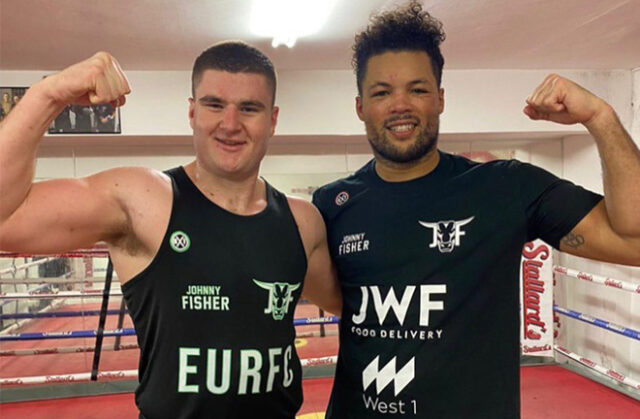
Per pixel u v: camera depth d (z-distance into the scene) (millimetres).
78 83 804
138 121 2883
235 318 962
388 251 1109
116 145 3240
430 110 1116
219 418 938
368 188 1211
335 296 1295
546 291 3180
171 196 995
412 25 1119
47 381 2695
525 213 1068
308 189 3480
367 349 1098
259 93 993
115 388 3059
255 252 1001
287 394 1019
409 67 1096
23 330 3559
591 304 3420
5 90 2783
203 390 931
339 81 3045
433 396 1020
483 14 2176
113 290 3406
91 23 2135
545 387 3090
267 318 990
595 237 986
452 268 1066
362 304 1125
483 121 3184
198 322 949
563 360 3561
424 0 2010
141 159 3277
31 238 848
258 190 1105
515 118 3199
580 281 3508
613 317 3217
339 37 2406
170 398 932
